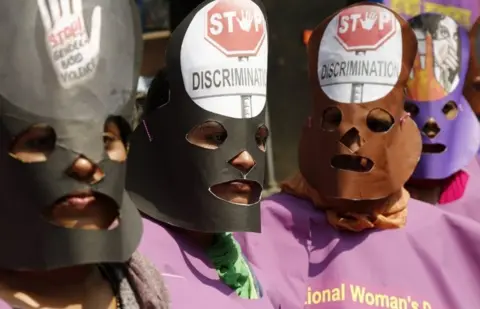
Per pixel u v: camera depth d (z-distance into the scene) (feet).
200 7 6.54
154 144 6.52
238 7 6.53
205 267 6.51
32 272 4.78
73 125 4.54
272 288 7.48
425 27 8.98
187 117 6.38
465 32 9.23
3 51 4.53
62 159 4.52
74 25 4.65
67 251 4.53
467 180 9.37
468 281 8.09
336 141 7.63
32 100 4.51
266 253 7.83
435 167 8.89
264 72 6.61
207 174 6.31
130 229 4.89
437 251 8.03
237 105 6.39
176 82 6.45
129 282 5.22
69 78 4.58
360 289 7.66
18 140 4.55
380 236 7.94
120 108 4.76
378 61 7.75
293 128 13.34
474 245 8.20
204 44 6.43
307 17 13.23
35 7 4.59
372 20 7.85
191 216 6.33
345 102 7.68
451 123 8.96
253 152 6.42
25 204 4.53
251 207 6.40
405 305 7.66
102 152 4.60
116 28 4.82
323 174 7.71
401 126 7.85
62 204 4.58
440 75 8.91
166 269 6.08
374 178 7.63
